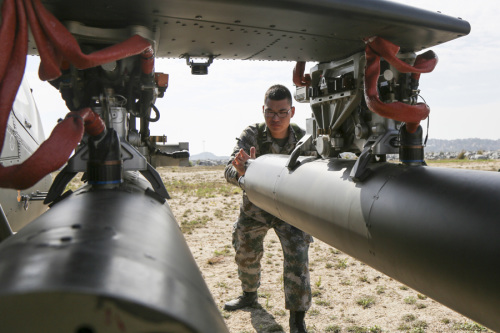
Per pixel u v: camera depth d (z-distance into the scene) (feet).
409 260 5.29
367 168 6.72
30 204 10.94
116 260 2.33
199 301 2.44
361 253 6.52
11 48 3.93
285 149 11.80
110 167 4.88
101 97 6.07
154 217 4.02
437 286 4.97
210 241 22.54
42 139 13.66
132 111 7.36
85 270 2.08
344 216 6.62
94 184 4.88
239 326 11.65
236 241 12.41
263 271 16.81
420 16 6.11
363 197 6.28
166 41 7.32
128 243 2.73
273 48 8.00
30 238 2.74
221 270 17.07
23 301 1.82
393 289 14.48
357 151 9.38
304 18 5.90
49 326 1.86
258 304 13.14
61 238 2.60
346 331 11.25
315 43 7.53
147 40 5.93
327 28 6.41
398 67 6.79
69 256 2.24
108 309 1.90
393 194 5.74
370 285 14.94
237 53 8.50
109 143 4.91
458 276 4.55
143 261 2.51
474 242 4.37
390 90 7.33
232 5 5.31
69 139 3.99
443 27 6.34
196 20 5.94
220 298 13.84
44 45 4.26
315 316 12.26
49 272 2.00
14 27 3.96
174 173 109.60
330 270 16.79
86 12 5.46
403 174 6.02
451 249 4.60
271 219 11.00
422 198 5.26
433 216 4.94
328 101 9.23
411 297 13.51
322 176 7.72
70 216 3.28
